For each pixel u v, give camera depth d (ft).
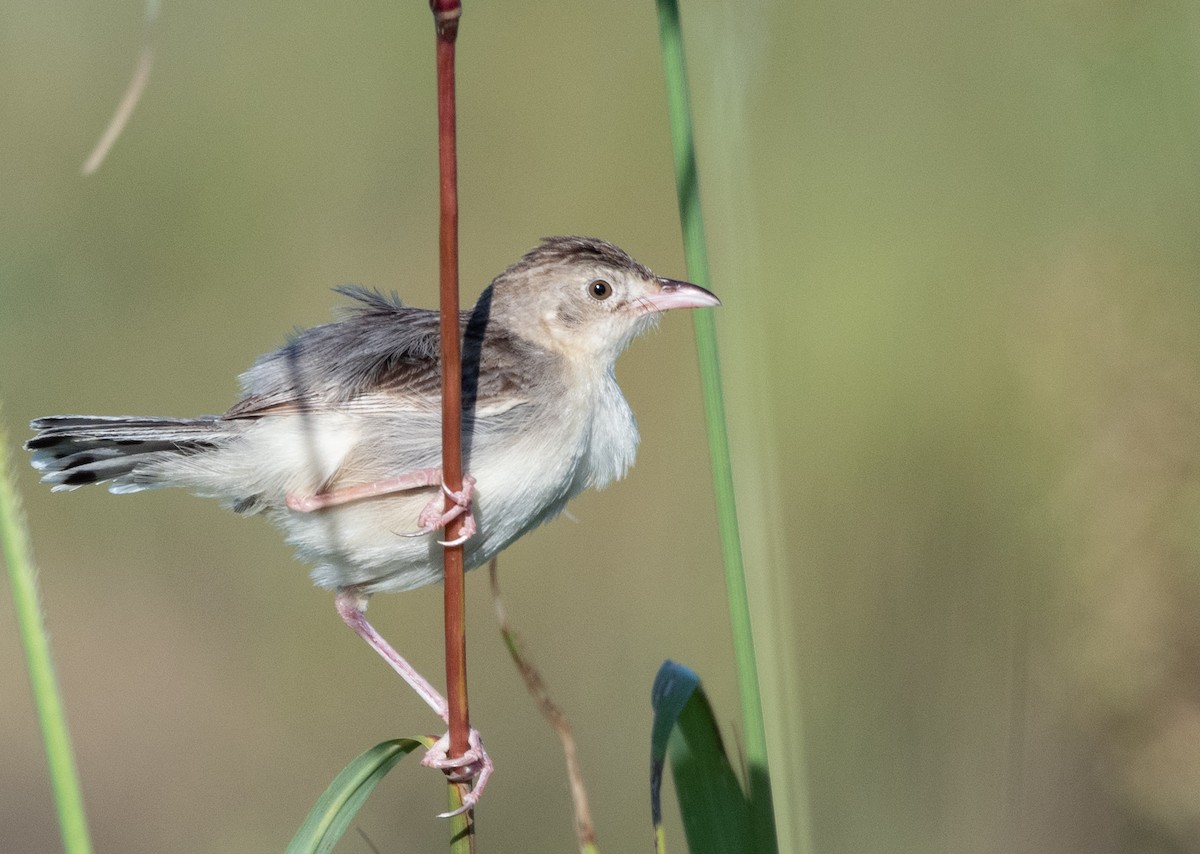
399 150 46.57
